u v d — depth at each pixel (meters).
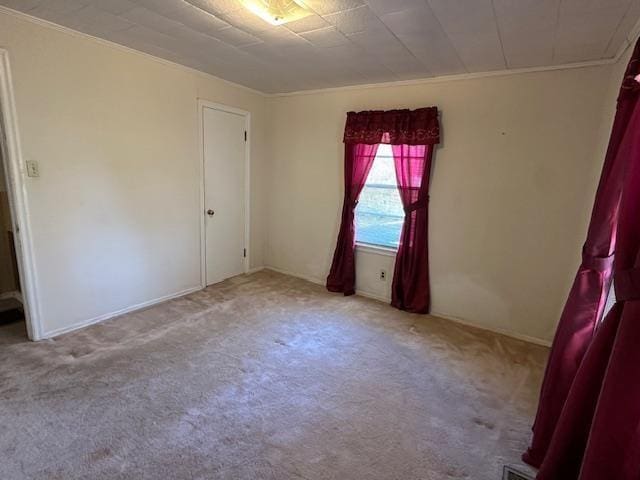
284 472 1.65
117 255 3.15
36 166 2.55
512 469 1.64
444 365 2.64
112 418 1.93
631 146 1.33
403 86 3.47
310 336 3.00
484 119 3.11
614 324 1.31
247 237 4.53
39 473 1.58
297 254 4.55
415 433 1.94
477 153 3.18
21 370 2.32
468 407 2.17
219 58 3.07
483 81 3.07
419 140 3.34
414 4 1.91
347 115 3.78
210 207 3.97
